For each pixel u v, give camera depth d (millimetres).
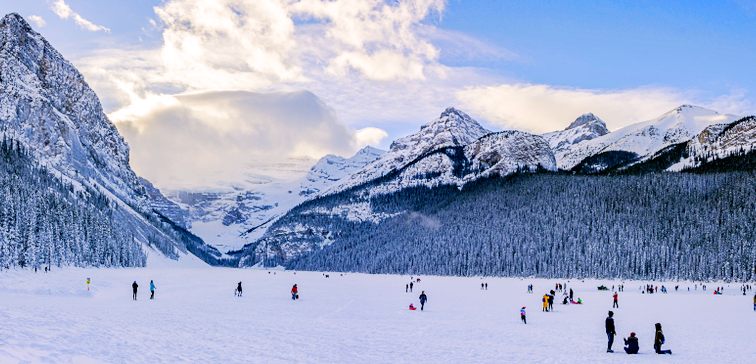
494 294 122000
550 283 180250
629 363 39156
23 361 23094
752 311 88750
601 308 90438
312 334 47562
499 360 38625
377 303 90625
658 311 86188
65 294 93375
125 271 169625
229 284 140375
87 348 28984
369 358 36719
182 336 39938
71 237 166625
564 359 40094
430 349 42375
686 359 41781
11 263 120312
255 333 45594
